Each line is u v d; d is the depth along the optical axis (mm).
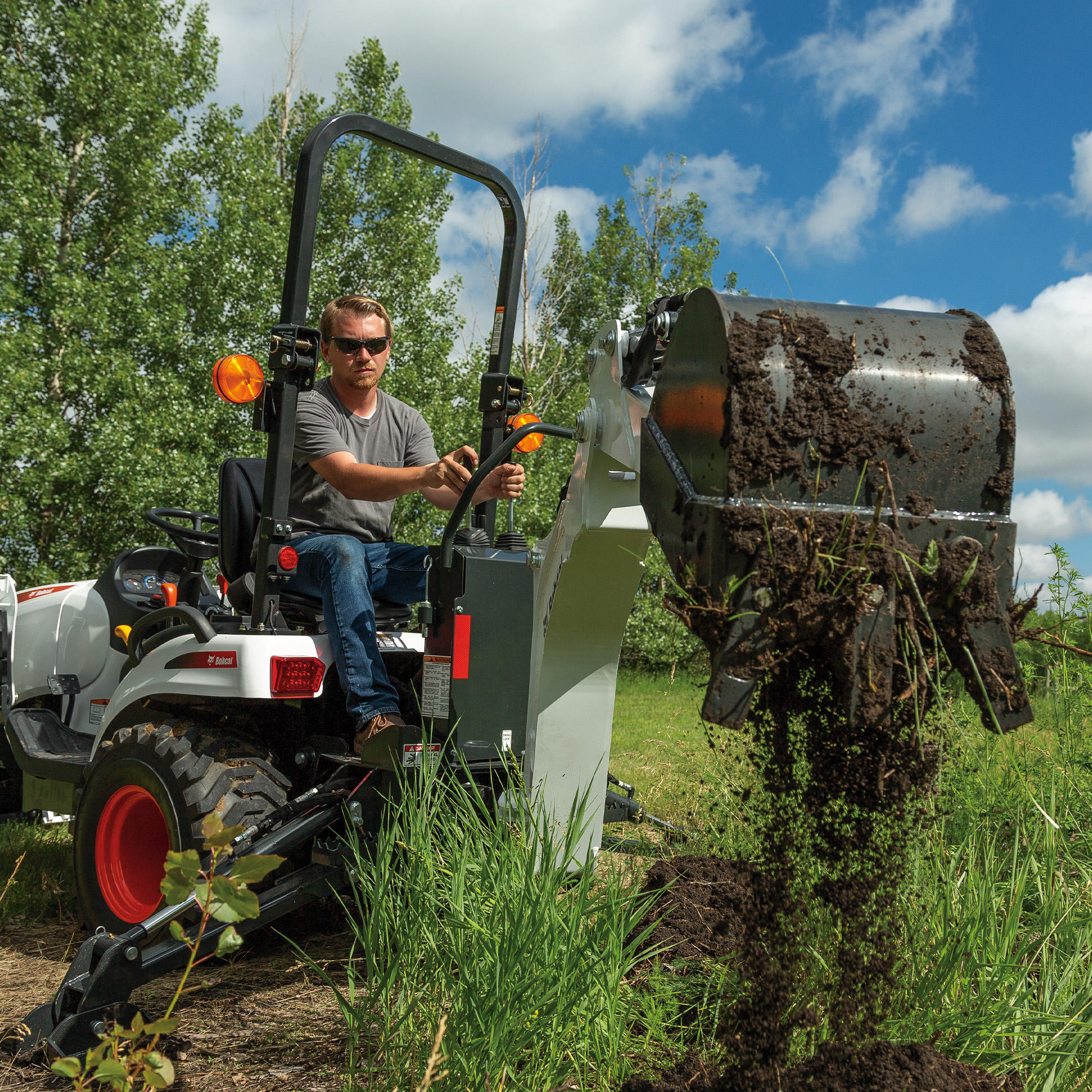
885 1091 1652
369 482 3090
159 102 14781
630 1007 2096
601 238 23953
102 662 4492
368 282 15781
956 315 1767
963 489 1625
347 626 2887
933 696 1589
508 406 3389
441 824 2482
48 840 4469
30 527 12703
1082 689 3145
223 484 3484
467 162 3268
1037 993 2012
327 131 2859
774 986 1765
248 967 2895
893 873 1787
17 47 14188
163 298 13422
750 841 2619
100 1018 2232
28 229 12461
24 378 11555
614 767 5848
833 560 1512
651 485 1844
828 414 1587
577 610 2625
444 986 2062
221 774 2777
